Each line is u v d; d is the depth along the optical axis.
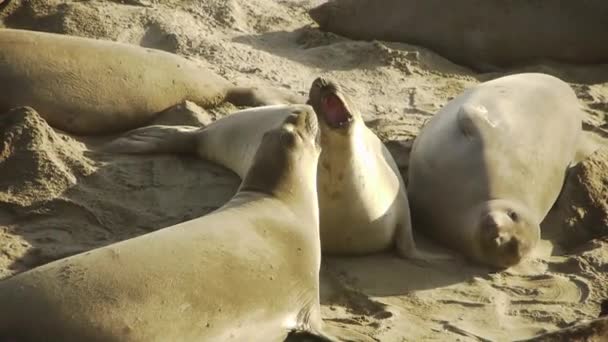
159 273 18.28
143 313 17.73
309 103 23.20
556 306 23.34
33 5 35.16
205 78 30.44
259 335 19.41
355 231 24.52
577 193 27.66
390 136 30.38
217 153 27.08
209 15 38.22
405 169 28.75
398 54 37.31
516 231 25.06
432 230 26.64
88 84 28.34
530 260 25.48
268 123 25.84
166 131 27.69
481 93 29.19
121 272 18.05
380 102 33.44
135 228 24.16
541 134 27.94
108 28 34.84
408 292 23.62
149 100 29.14
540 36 38.97
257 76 33.69
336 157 23.41
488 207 25.53
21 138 25.62
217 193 25.80
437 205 26.52
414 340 21.36
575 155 29.27
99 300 17.56
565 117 29.25
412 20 39.19
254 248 19.95
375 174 24.52
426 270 24.72
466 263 25.33
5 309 17.25
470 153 26.66
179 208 25.03
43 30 34.34
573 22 38.84
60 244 23.22
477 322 22.47
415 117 32.38
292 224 21.23
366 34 39.56
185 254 18.84
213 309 18.53
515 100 28.84
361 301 23.06
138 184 25.69
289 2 42.62
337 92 23.02
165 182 25.97
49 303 17.33
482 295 23.67
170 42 34.97
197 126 28.70
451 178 26.53
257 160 22.19
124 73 28.95
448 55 39.16
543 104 29.11
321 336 20.25
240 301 18.98
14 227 23.70
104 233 23.88
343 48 37.22
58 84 28.03
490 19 38.81
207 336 18.41
